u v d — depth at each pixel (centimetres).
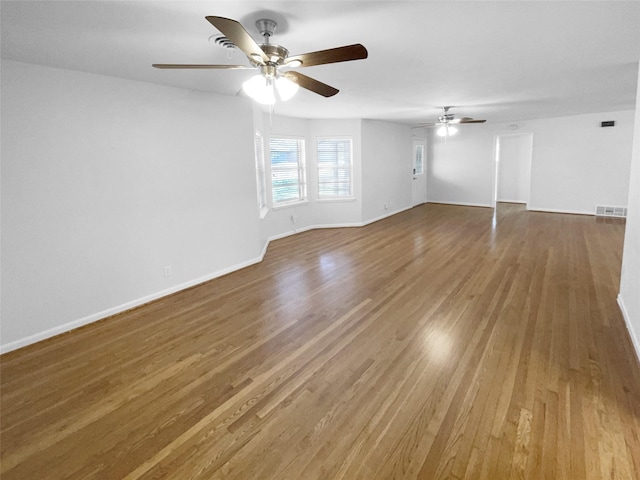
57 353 264
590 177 743
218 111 406
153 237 357
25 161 268
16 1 172
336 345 265
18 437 182
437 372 228
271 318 314
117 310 332
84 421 193
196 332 292
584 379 216
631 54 283
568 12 204
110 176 317
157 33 217
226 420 191
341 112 584
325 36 229
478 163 906
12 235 265
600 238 561
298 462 164
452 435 176
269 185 590
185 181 381
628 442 168
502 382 215
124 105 322
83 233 304
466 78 356
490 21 214
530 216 766
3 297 264
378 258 489
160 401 207
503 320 296
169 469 162
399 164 834
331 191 704
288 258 504
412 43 249
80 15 190
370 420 188
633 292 263
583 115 730
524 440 171
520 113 660
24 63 262
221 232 427
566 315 302
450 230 654
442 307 325
